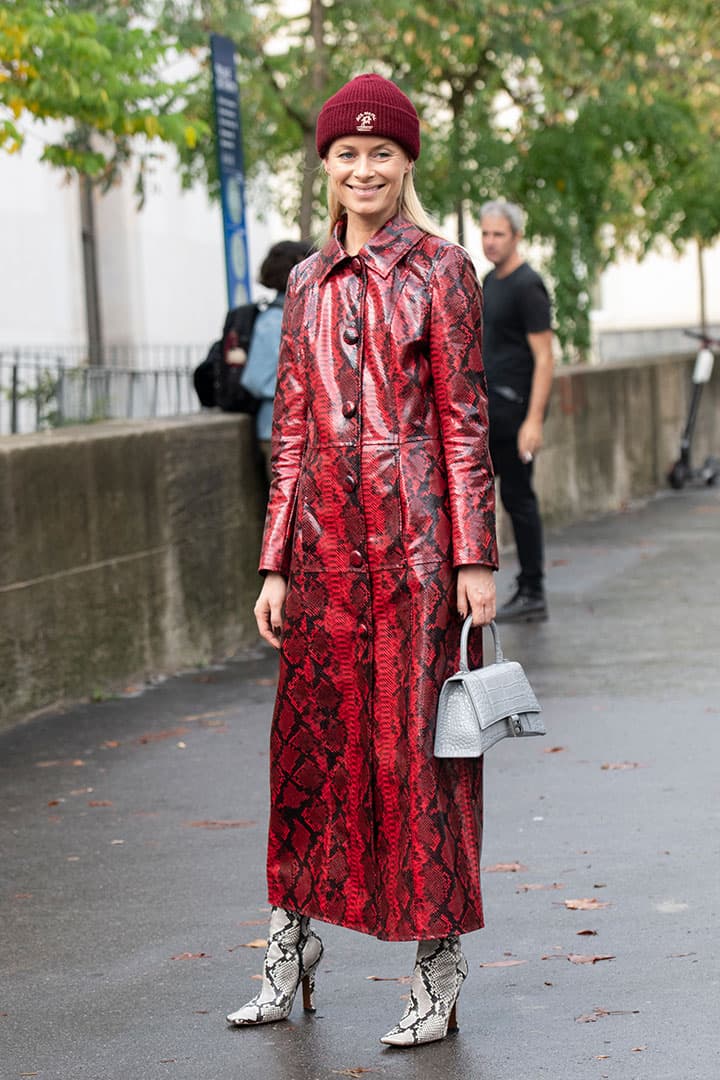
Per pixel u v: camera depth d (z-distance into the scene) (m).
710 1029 4.61
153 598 10.27
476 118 21.00
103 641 9.75
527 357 11.66
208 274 31.58
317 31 18.20
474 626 4.65
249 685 10.07
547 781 7.51
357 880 4.61
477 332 4.60
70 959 5.45
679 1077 4.30
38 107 11.98
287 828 4.71
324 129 4.61
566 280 22.56
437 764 4.53
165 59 13.74
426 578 4.54
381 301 4.56
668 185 23.97
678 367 22.73
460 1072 4.40
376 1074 4.41
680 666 10.09
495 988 5.01
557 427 17.84
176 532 10.52
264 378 11.09
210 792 7.57
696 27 21.75
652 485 21.38
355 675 4.59
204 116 18.59
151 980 5.22
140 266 28.42
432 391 4.59
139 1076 4.48
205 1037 4.73
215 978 5.22
